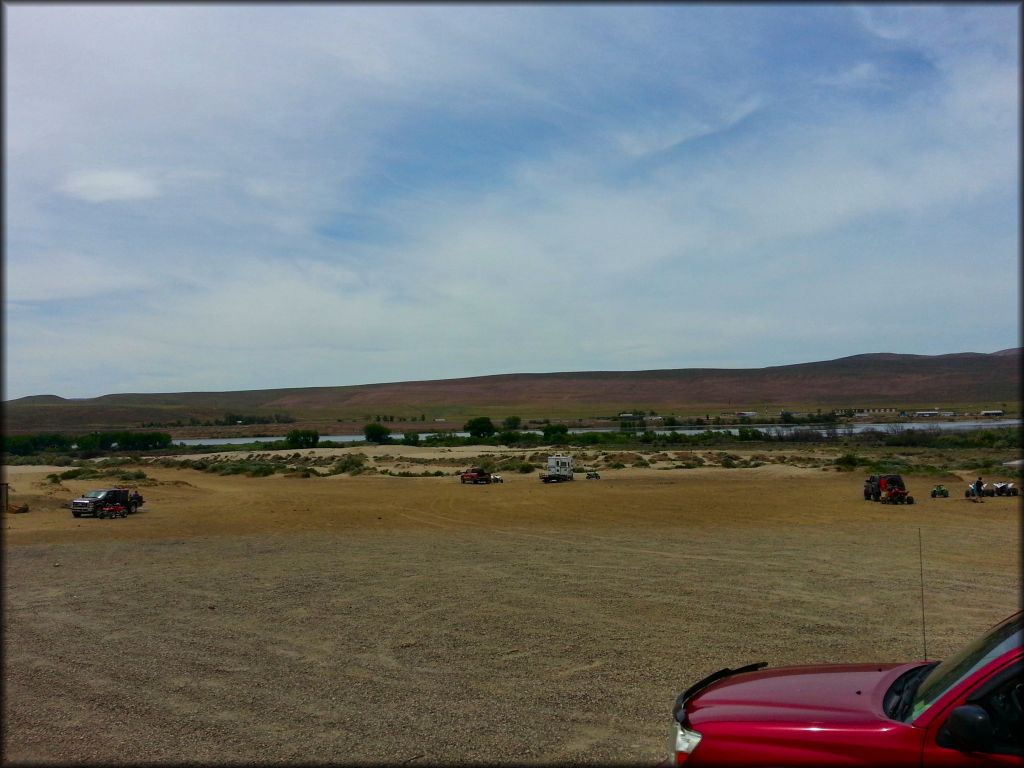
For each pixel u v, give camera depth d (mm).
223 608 13672
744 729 4438
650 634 11422
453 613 13086
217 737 7227
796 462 76375
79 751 6887
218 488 61000
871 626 11766
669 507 37625
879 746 4129
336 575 17500
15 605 14109
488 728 7410
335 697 8445
